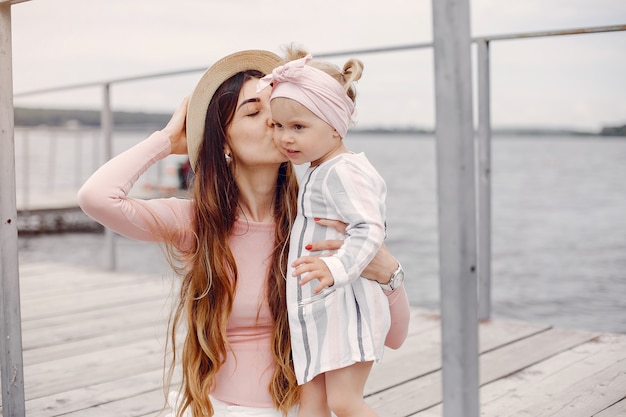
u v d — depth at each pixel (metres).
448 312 0.99
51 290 3.85
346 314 1.40
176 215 1.54
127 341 2.86
